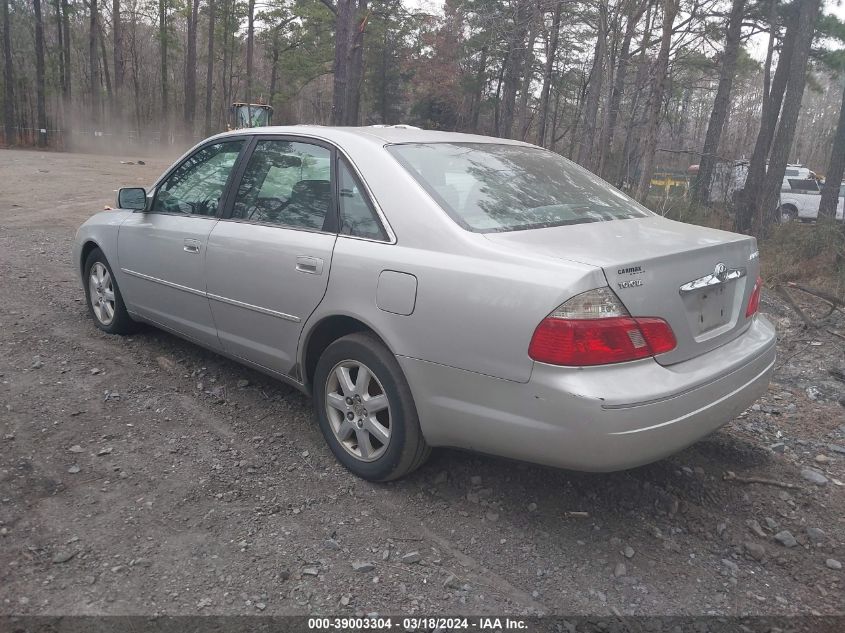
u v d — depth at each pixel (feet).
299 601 8.41
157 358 15.78
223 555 9.17
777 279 25.44
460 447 9.94
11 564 8.71
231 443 12.18
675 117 93.71
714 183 50.83
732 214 44.14
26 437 11.89
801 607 8.75
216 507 10.24
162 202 15.21
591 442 8.43
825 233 28.19
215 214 13.55
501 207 10.53
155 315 15.33
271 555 9.22
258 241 12.21
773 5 54.80
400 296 9.92
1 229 32.07
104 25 188.96
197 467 11.31
